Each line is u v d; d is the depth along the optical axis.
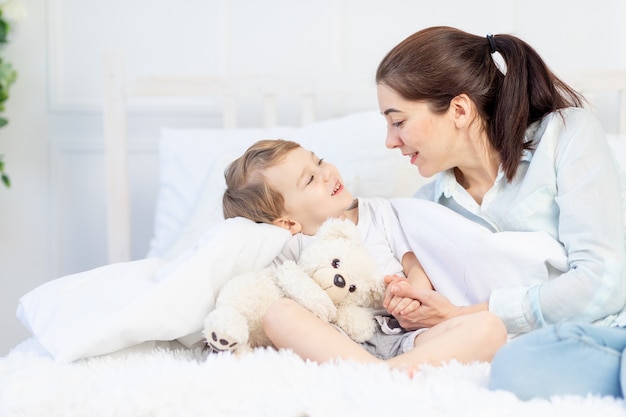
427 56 1.20
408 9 2.24
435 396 0.80
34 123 2.26
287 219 1.28
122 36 2.26
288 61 2.26
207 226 1.65
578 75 1.94
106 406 0.86
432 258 1.24
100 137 2.28
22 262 2.28
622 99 1.94
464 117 1.21
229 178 1.35
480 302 1.18
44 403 0.87
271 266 1.19
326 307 1.06
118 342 1.03
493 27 2.20
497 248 1.16
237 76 2.06
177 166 1.89
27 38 2.24
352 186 1.64
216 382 0.88
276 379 0.88
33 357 0.99
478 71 1.21
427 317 1.11
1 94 2.11
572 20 2.18
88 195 2.29
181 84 2.03
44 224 2.28
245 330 1.00
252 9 2.26
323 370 0.88
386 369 0.88
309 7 2.25
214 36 2.26
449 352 0.96
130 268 1.20
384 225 1.31
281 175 1.27
